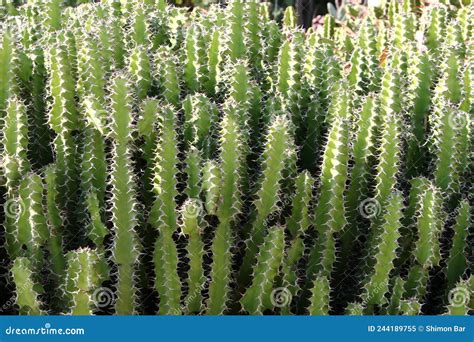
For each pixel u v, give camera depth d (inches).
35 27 120.6
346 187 91.6
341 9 222.2
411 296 86.8
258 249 86.1
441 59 119.6
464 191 96.0
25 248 85.5
